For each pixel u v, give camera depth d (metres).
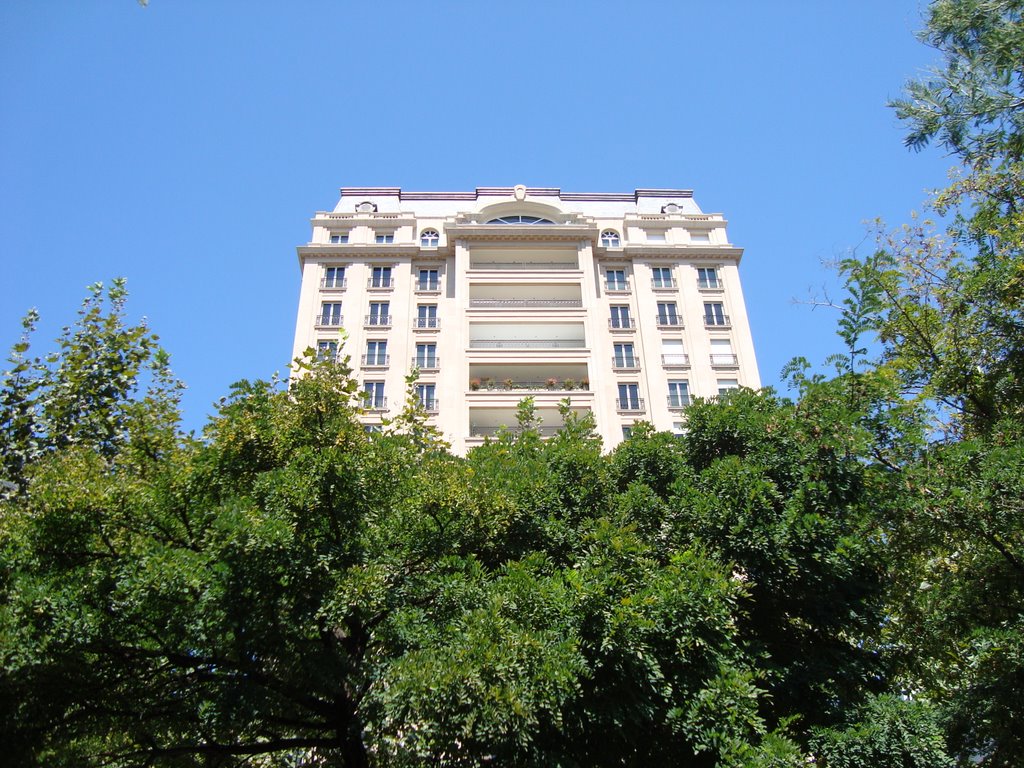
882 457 15.36
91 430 14.23
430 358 41.59
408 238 46.28
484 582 11.81
